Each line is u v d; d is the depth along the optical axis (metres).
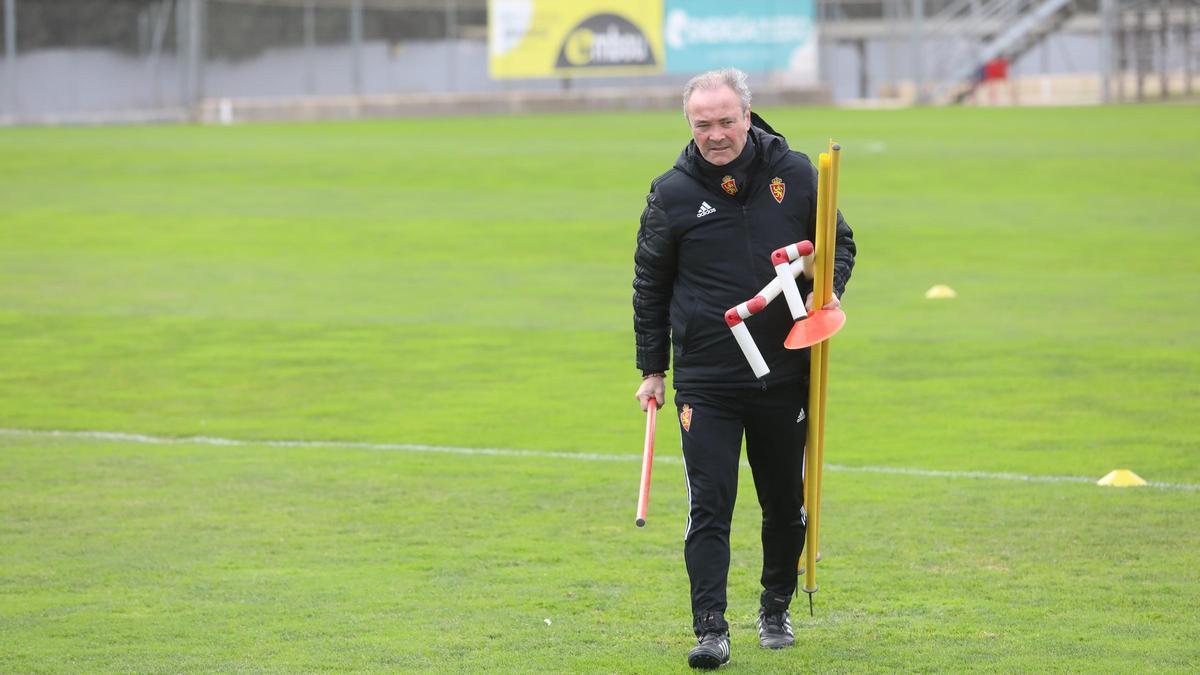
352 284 54.00
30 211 74.56
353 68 169.00
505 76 164.75
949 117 140.50
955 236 64.00
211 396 37.28
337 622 21.23
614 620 21.30
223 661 19.66
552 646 20.20
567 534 25.73
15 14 151.62
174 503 27.81
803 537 20.22
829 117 142.62
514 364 40.72
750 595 22.45
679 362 19.64
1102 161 92.19
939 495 27.86
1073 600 21.89
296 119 157.25
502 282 54.22
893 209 73.12
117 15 156.12
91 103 155.50
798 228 19.31
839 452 31.23
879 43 182.25
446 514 27.03
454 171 93.00
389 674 19.14
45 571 23.69
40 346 43.50
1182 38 176.50
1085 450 31.05
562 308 49.03
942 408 35.03
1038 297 49.81
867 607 21.73
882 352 41.50
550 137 120.94
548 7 164.38
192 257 60.56
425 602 22.14
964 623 20.95
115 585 22.97
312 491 28.66
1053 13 180.00
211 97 160.12
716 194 19.16
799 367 19.42
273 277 55.62
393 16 170.00
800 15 169.50
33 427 34.19
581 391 37.47
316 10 167.00
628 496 28.22
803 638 20.47
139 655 19.89
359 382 38.72
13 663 19.56
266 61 164.25
